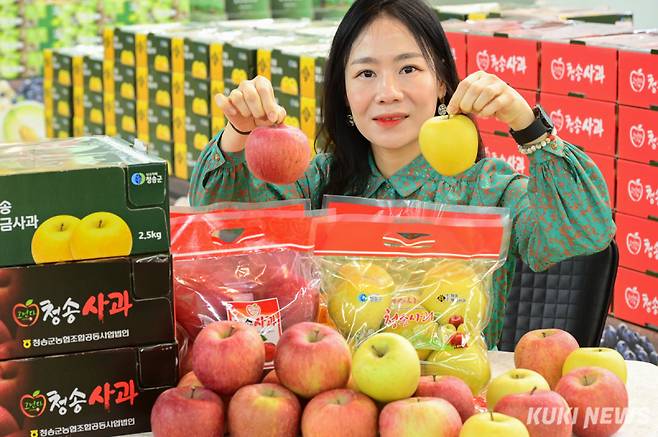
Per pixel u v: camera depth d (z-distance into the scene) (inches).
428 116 76.8
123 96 166.9
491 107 62.8
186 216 61.0
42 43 183.3
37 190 52.5
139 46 160.6
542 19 135.9
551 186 67.2
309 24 159.9
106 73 169.9
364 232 61.4
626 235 109.6
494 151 121.9
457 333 60.2
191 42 148.6
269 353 59.3
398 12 75.4
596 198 66.9
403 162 80.9
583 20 139.6
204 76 147.0
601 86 108.8
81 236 53.7
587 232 67.7
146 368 56.0
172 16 191.2
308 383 53.4
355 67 76.6
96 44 187.9
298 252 61.9
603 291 82.1
